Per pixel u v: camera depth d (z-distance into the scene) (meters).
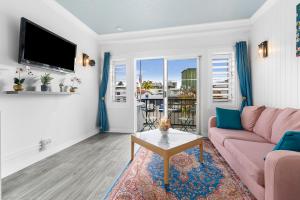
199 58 4.04
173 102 4.82
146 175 2.11
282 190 1.12
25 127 2.38
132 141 2.59
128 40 4.37
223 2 2.93
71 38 3.41
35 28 2.39
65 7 3.04
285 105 2.43
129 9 3.14
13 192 1.76
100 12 3.24
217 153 2.84
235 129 2.92
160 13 3.31
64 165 2.43
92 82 4.23
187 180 1.98
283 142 1.29
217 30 3.83
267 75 2.95
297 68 2.18
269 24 2.87
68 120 3.31
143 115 5.52
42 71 2.66
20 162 2.29
